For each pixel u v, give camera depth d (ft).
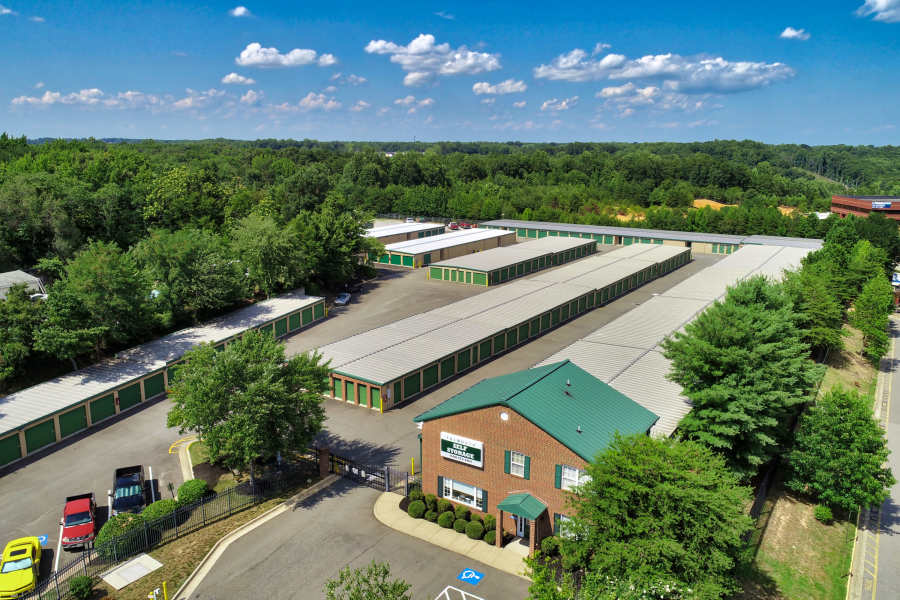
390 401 165.78
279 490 123.65
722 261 338.95
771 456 137.80
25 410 142.61
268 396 116.16
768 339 130.21
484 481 111.04
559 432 101.55
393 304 270.46
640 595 75.10
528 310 238.27
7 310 158.20
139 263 209.46
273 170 611.06
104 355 181.88
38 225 247.50
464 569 97.91
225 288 216.13
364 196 569.64
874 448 126.41
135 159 447.83
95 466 133.28
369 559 100.37
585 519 84.07
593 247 411.54
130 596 90.48
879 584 108.68
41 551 102.63
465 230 456.04
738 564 90.94
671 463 82.64
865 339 254.47
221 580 94.48
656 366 167.43
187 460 136.05
